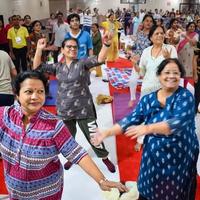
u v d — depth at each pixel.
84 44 4.75
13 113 1.62
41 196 1.71
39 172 1.63
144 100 2.04
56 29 7.63
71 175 3.21
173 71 1.91
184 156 1.96
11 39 6.90
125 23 15.63
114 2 24.17
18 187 1.67
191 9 23.44
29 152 1.57
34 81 1.59
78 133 4.18
